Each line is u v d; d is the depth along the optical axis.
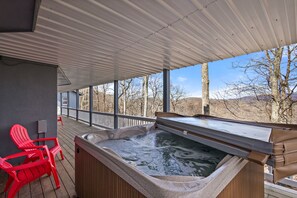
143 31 2.34
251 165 1.90
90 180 2.06
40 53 3.29
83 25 2.15
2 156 3.47
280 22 2.07
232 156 1.84
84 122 10.34
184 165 2.38
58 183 2.67
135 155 2.77
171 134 3.53
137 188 1.31
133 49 3.08
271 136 1.57
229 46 2.93
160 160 2.56
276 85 5.88
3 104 3.51
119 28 2.24
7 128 3.54
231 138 1.98
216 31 2.34
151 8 1.78
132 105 15.37
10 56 3.49
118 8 1.78
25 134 3.26
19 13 1.60
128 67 4.61
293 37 2.54
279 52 5.82
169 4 1.71
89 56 3.52
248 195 1.81
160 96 13.69
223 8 1.78
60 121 9.89
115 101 7.05
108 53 3.33
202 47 2.98
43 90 4.02
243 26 2.18
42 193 2.51
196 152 2.76
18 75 3.69
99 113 8.35
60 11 1.81
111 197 1.64
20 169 2.23
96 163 1.93
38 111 3.94
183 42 2.75
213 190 1.26
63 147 4.99
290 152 1.56
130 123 6.40
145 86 13.23
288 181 2.62
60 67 4.54
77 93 11.66
